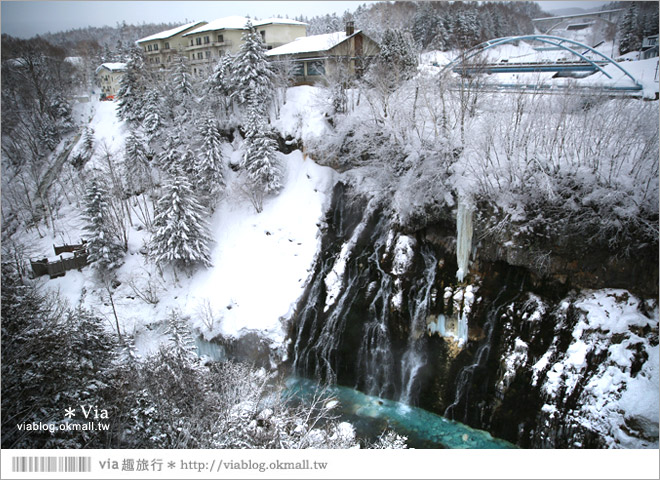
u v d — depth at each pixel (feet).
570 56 112.88
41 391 52.39
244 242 121.80
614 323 70.64
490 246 85.71
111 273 122.01
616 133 81.05
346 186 120.67
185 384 61.26
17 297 67.92
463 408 78.95
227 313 107.14
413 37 138.82
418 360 88.43
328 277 107.76
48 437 50.52
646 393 62.54
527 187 83.46
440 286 91.30
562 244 78.07
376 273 101.19
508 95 99.96
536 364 73.97
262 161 122.52
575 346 71.87
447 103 105.40
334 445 64.90
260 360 100.17
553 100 94.43
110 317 110.63
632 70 96.22
